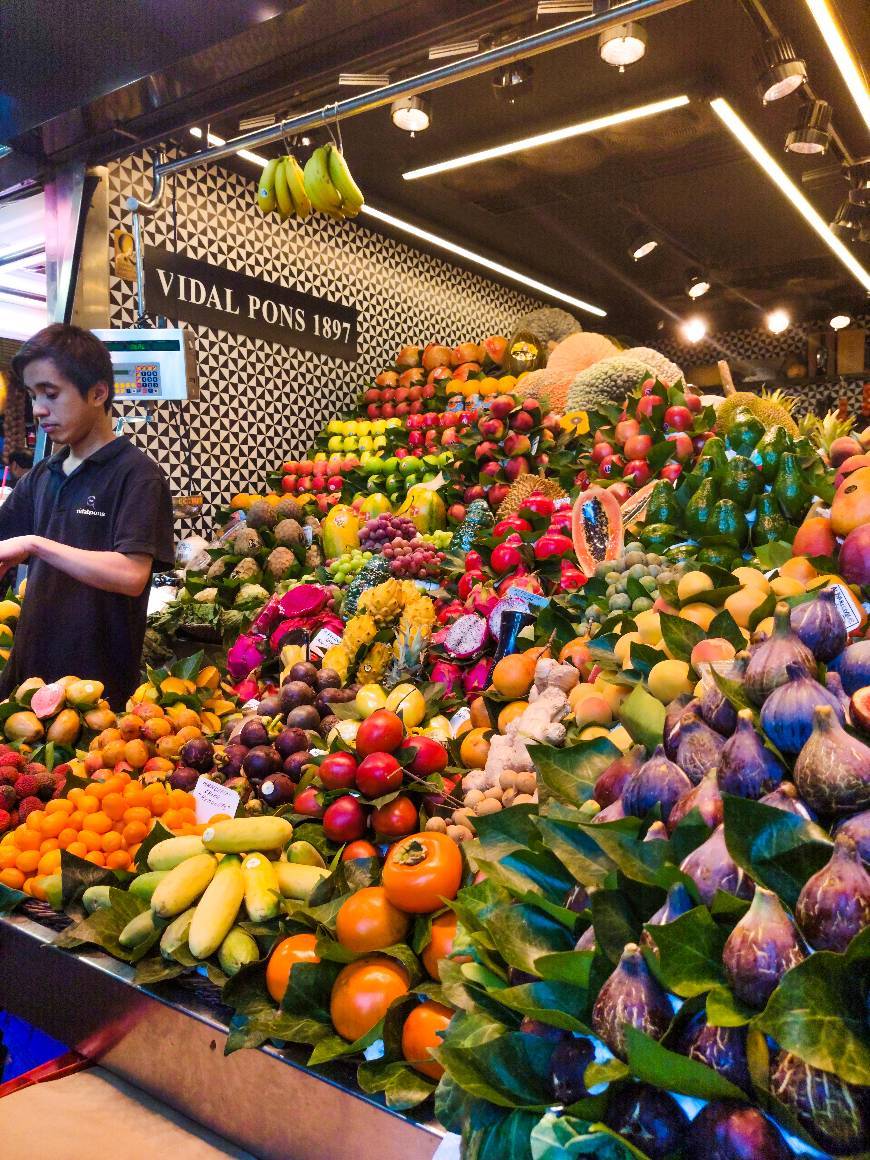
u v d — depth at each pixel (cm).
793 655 107
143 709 227
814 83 568
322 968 132
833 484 213
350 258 680
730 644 143
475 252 799
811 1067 75
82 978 159
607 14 284
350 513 411
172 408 535
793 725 98
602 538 242
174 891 154
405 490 463
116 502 264
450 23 321
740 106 588
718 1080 78
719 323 1136
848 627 141
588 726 161
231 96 370
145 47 348
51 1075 158
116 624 265
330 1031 129
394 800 155
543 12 297
